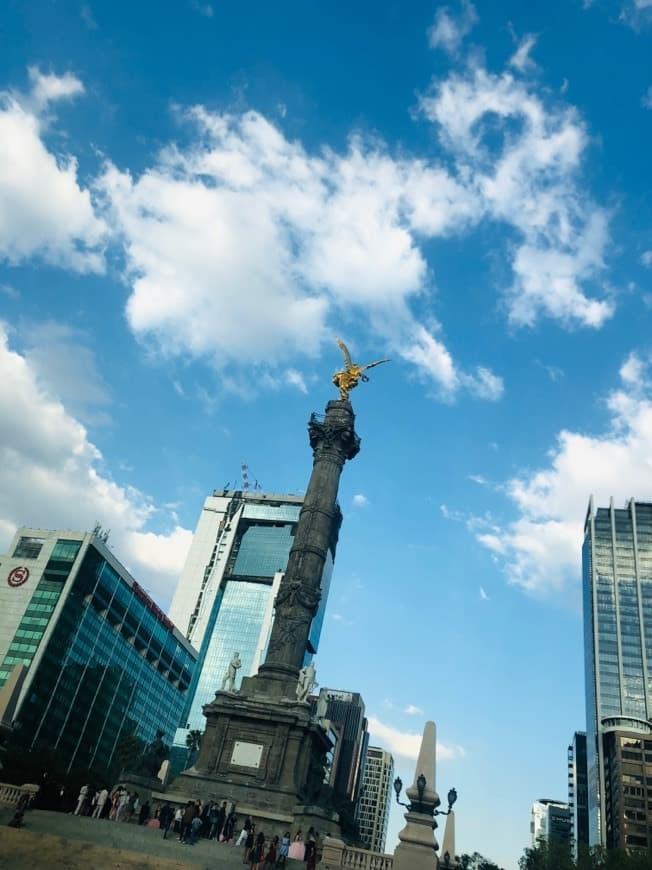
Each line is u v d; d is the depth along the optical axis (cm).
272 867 3350
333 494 7062
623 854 9488
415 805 3528
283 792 5225
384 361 8100
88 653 14600
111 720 15862
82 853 3008
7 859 2855
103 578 14812
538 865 11556
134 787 5109
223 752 5581
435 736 3753
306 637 6419
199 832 4278
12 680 5194
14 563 14188
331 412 7512
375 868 3472
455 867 3981
